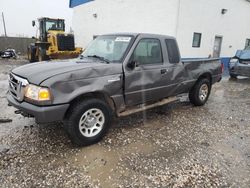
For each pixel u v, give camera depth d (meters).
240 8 17.02
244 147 4.00
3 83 8.77
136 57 4.28
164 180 3.00
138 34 4.41
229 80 11.59
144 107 4.67
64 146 3.76
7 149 3.59
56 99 3.28
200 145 4.00
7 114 5.15
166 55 4.89
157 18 13.03
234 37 17.28
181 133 4.47
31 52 16.86
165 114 5.56
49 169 3.13
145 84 4.43
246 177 3.12
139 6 14.09
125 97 4.17
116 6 15.91
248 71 10.67
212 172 3.21
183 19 12.42
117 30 16.11
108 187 2.83
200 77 6.13
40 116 3.23
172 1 12.09
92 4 18.39
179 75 5.24
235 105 6.71
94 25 18.52
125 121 4.97
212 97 7.67
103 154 3.57
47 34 16.09
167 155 3.62
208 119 5.35
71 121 3.53
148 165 3.32
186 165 3.36
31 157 3.40
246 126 5.01
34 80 3.30
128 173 3.12
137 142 4.01
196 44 13.91
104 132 3.97
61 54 14.98
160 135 4.33
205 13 13.80
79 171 3.12
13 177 2.94
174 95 5.48
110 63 4.04
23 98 3.42
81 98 3.69
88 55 4.68
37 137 4.04
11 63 17.45
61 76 3.33
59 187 2.80
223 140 4.25
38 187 2.78
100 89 3.70
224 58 16.75
